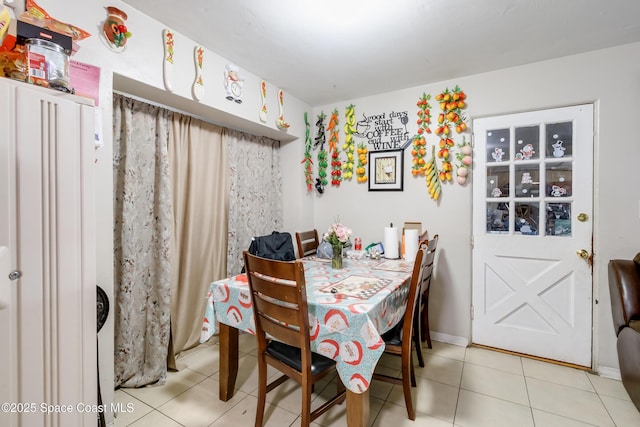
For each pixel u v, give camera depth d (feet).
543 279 7.26
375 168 9.28
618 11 5.18
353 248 9.46
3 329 2.52
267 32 5.91
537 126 7.25
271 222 10.07
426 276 6.29
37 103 2.69
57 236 2.82
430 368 6.84
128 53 5.10
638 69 6.20
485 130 7.80
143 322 6.34
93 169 3.07
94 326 3.11
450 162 8.14
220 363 5.64
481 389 6.01
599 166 6.53
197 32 5.94
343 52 6.70
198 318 7.64
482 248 7.92
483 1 4.94
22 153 2.60
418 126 8.57
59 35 3.11
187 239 7.28
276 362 4.63
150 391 5.97
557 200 7.07
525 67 7.23
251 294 4.67
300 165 9.96
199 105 6.57
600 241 6.54
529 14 5.28
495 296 7.79
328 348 4.15
